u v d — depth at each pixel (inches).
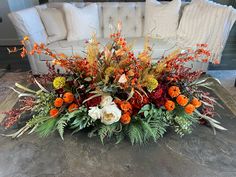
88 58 40.6
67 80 41.8
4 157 35.5
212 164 34.6
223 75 108.0
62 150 36.8
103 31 105.8
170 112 41.8
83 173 32.8
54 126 39.8
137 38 101.5
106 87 39.1
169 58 43.8
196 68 92.1
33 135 39.9
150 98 40.9
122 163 34.6
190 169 33.7
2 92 87.3
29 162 34.6
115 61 40.3
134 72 39.8
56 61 41.8
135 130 38.8
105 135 39.0
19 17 83.1
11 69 112.6
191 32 91.3
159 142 38.9
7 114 45.0
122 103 39.0
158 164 34.5
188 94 43.7
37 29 90.4
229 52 135.0
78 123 38.9
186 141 39.2
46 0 163.3
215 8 87.0
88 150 36.9
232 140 39.8
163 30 97.0
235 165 34.6
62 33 98.0
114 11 104.8
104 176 32.4
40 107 42.8
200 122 44.1
